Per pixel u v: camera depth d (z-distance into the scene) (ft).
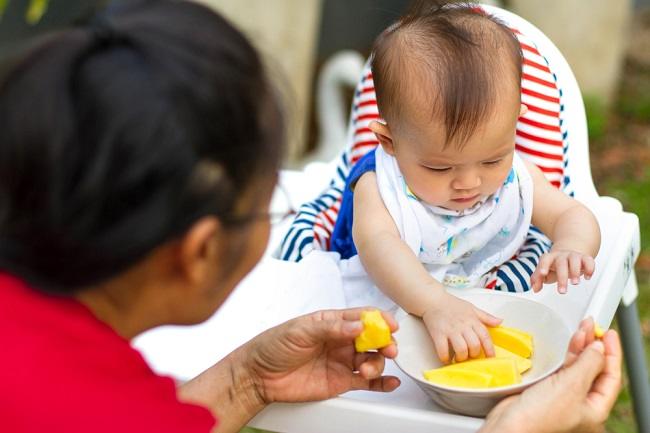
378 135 4.24
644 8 13.76
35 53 2.58
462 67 3.86
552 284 4.15
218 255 2.72
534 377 3.44
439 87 3.87
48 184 2.44
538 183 4.48
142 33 2.55
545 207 4.40
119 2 2.73
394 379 3.60
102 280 2.58
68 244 2.49
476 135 3.86
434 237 4.18
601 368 3.26
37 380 2.55
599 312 3.83
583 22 10.71
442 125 3.87
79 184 2.43
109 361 2.67
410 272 3.89
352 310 3.45
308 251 4.69
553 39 10.81
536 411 3.09
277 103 2.71
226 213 2.60
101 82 2.45
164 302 2.84
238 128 2.56
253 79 2.62
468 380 3.36
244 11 8.86
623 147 10.61
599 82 11.05
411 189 4.17
